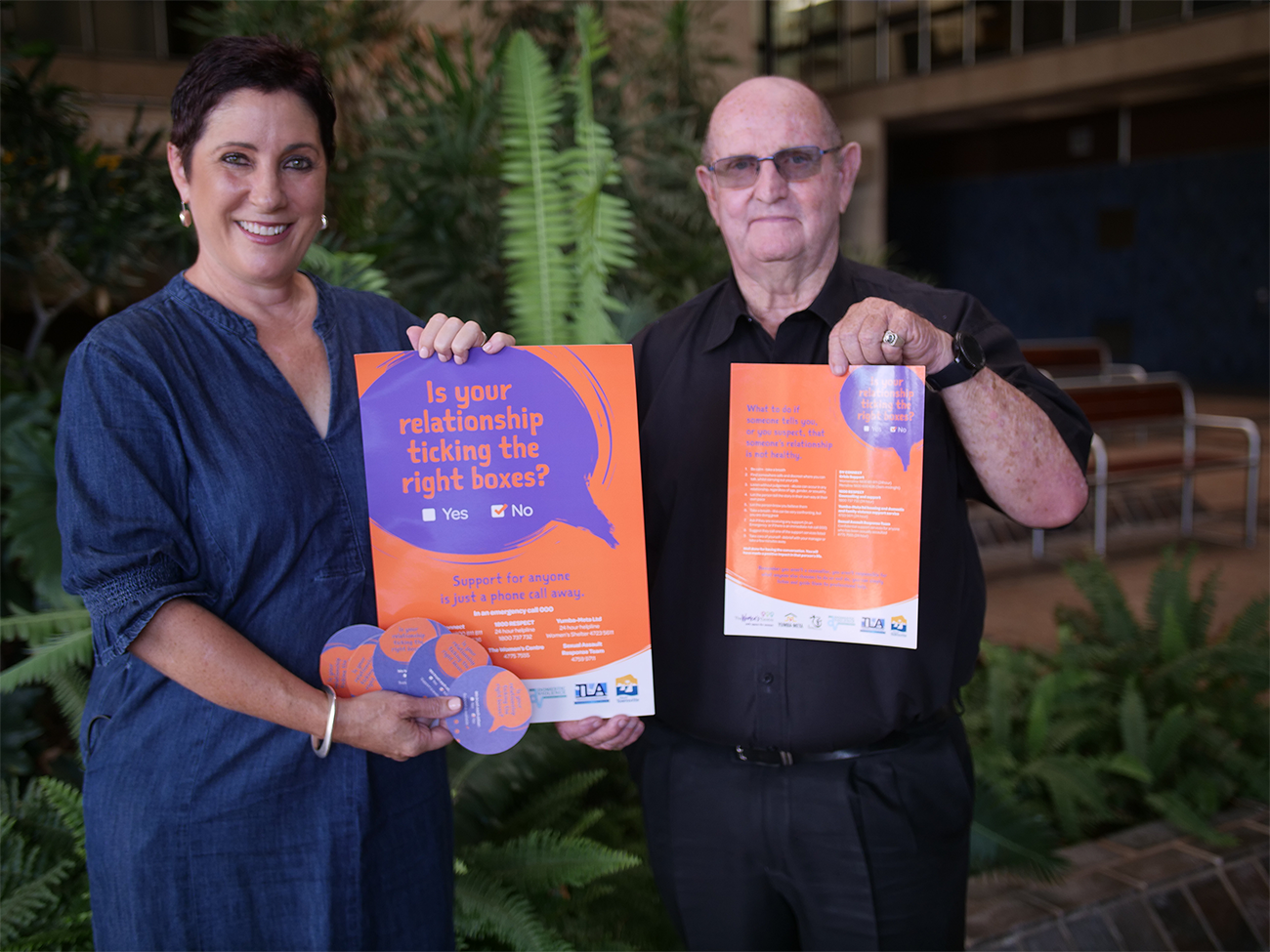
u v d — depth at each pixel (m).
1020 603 4.64
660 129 4.11
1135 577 5.09
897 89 14.91
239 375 1.16
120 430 1.07
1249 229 13.70
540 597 1.22
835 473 1.27
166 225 3.11
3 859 1.89
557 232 2.56
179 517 1.12
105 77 7.40
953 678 1.39
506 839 2.17
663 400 1.48
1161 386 6.03
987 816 2.24
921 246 17.89
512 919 1.74
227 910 1.14
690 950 1.48
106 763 1.13
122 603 1.04
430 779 1.30
